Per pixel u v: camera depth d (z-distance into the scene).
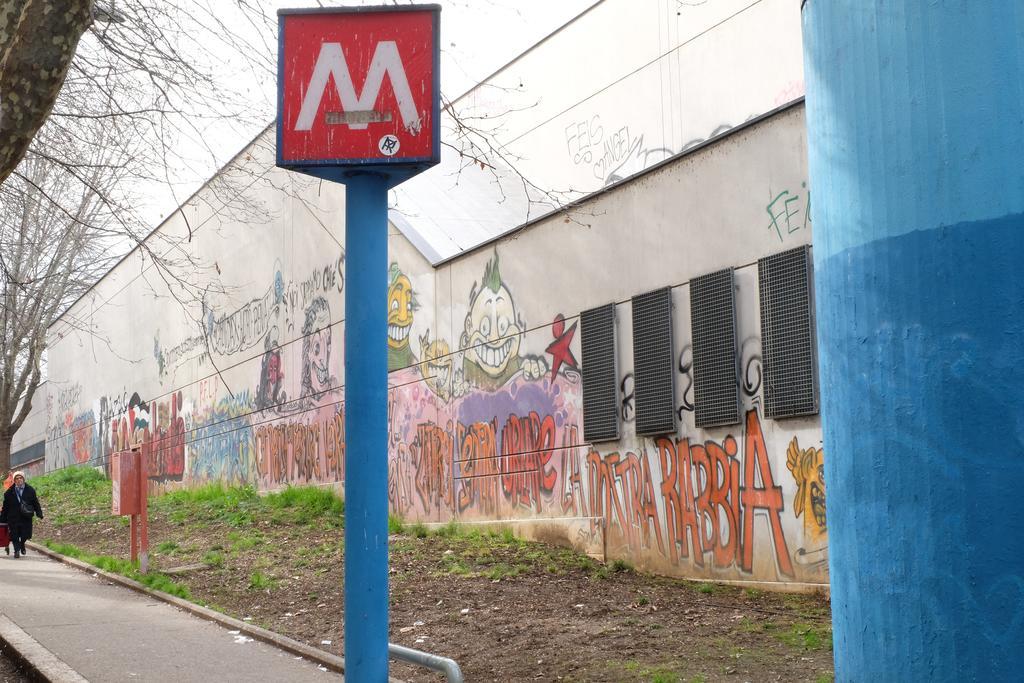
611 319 14.06
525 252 16.19
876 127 4.30
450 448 18.00
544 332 15.61
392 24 4.42
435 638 9.52
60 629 9.91
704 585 11.77
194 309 31.78
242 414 27.83
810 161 4.87
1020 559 3.78
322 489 22.45
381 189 4.48
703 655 8.05
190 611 11.28
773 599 10.62
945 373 4.00
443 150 26.06
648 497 13.25
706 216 12.59
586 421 14.44
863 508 4.32
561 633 9.27
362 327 4.34
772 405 11.27
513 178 25.73
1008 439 3.83
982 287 3.92
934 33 4.09
